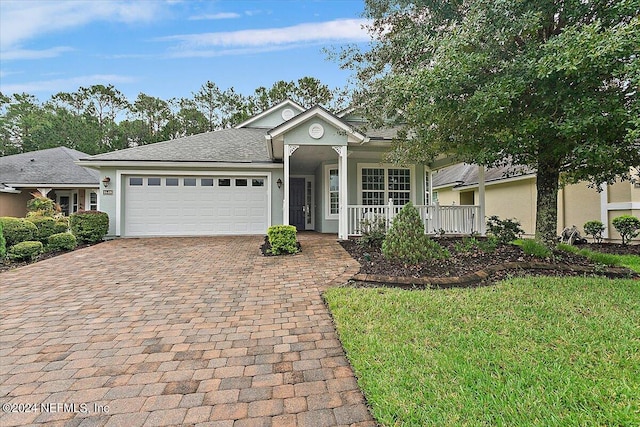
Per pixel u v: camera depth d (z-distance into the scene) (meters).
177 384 2.73
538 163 7.11
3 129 30.53
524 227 13.65
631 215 10.03
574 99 5.04
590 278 5.43
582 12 5.41
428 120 6.27
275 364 3.03
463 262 6.42
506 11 5.27
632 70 4.15
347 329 3.62
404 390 2.51
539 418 2.16
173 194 12.08
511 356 2.94
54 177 16.94
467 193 18.72
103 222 10.85
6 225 8.88
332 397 2.52
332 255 7.81
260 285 5.62
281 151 11.03
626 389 2.41
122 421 2.28
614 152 4.97
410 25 7.01
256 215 12.53
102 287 5.63
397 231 6.51
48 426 2.23
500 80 5.21
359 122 11.41
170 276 6.31
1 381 2.79
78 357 3.20
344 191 9.58
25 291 5.43
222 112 33.66
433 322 3.72
